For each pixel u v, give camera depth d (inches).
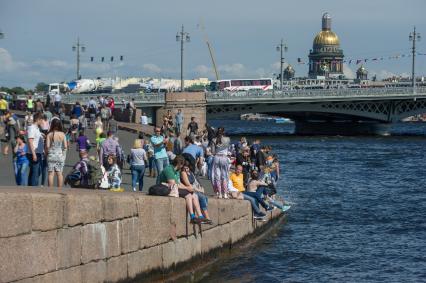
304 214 1811.0
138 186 1375.5
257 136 7273.6
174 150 1727.4
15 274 638.5
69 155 1913.1
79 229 730.8
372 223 1674.5
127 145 2322.8
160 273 914.1
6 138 1871.3
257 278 1080.2
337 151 4788.4
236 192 1346.0
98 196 765.9
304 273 1130.0
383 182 2741.1
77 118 2399.1
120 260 812.0
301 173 3110.2
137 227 852.0
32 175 1112.2
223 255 1178.6
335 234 1510.8
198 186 1088.8
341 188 2498.8
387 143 5930.1
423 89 7209.6
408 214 1840.6
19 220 643.5
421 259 1256.8
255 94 6368.1
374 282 1083.9
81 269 734.5
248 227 1347.2
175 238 961.5
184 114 3937.0
